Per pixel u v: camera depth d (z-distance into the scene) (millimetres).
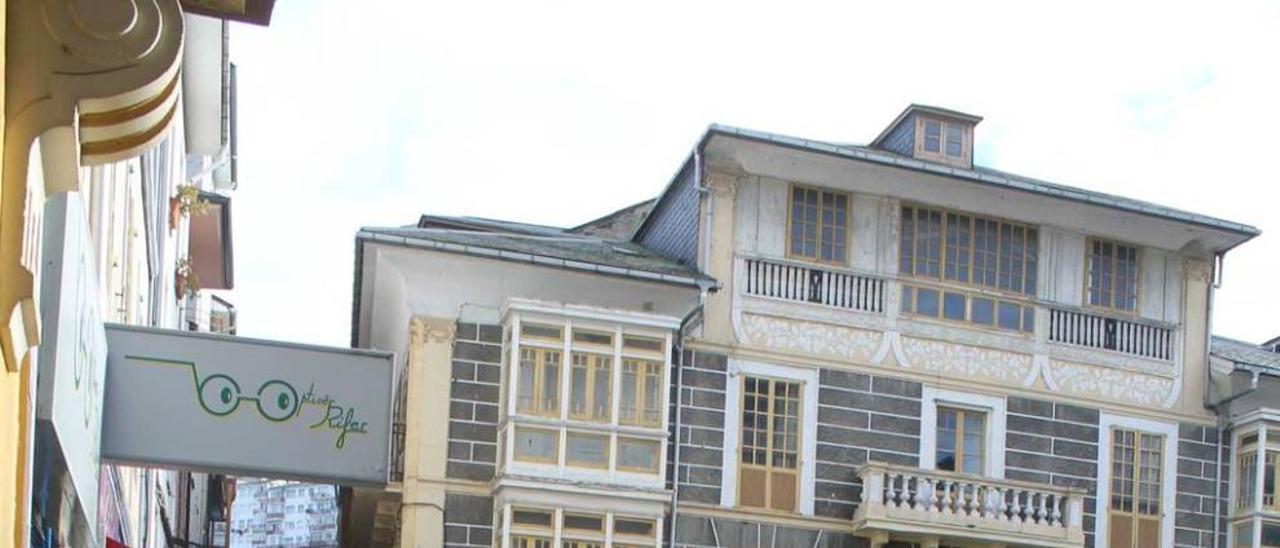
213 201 29438
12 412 4652
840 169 25172
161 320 23953
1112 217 26562
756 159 24953
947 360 25688
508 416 22875
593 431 23172
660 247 27312
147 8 4824
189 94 23719
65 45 4672
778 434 24625
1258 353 29578
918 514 24469
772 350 24797
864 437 25031
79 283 7586
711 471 24109
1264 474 26406
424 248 23250
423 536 22812
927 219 26047
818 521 24516
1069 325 26516
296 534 96000
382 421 11719
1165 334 27094
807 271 25188
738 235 24984
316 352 11711
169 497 31922
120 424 11047
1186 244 27344
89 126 4914
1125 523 26188
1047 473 25906
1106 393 26500
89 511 9523
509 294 23766
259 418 11430
